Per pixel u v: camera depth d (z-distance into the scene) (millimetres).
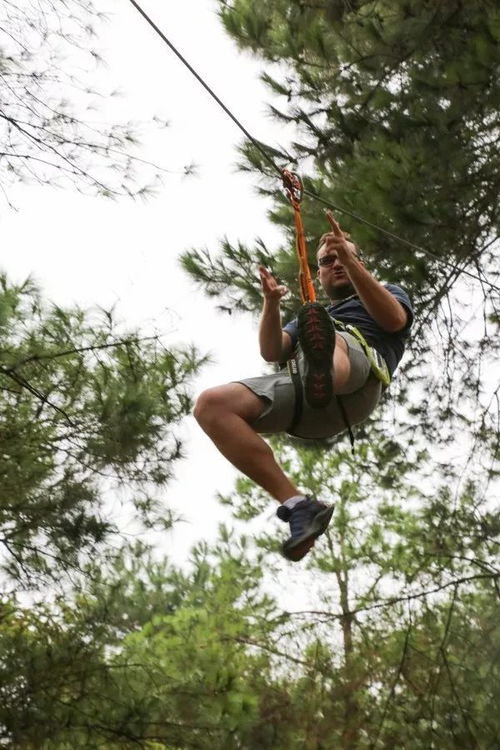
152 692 7172
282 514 3963
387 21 8859
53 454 6773
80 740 6711
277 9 9328
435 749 8289
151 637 9203
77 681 6719
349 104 9000
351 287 4641
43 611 6984
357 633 9125
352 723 8547
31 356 6547
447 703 8445
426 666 8633
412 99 8562
